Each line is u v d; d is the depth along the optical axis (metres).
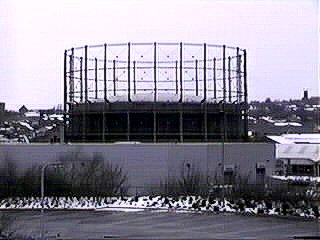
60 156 53.69
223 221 42.44
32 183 53.22
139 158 53.00
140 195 52.47
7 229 38.09
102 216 45.12
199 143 54.38
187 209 48.16
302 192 49.88
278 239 35.03
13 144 54.62
